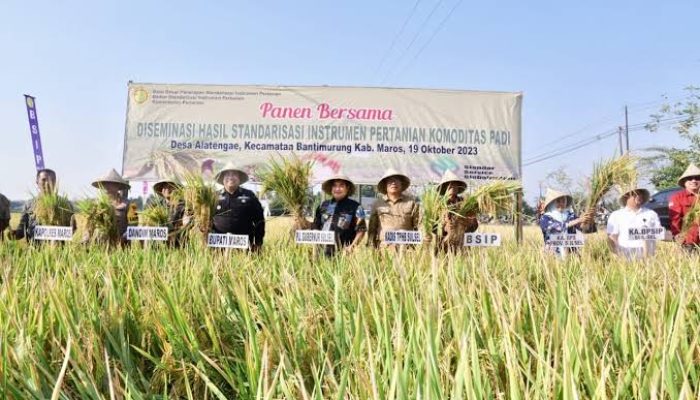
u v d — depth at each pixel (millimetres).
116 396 2283
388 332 2832
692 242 7668
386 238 7016
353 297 3830
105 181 8539
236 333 3549
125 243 8391
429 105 12734
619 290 3938
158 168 12656
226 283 4320
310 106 12711
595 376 2494
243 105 12703
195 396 2824
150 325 3498
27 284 4305
